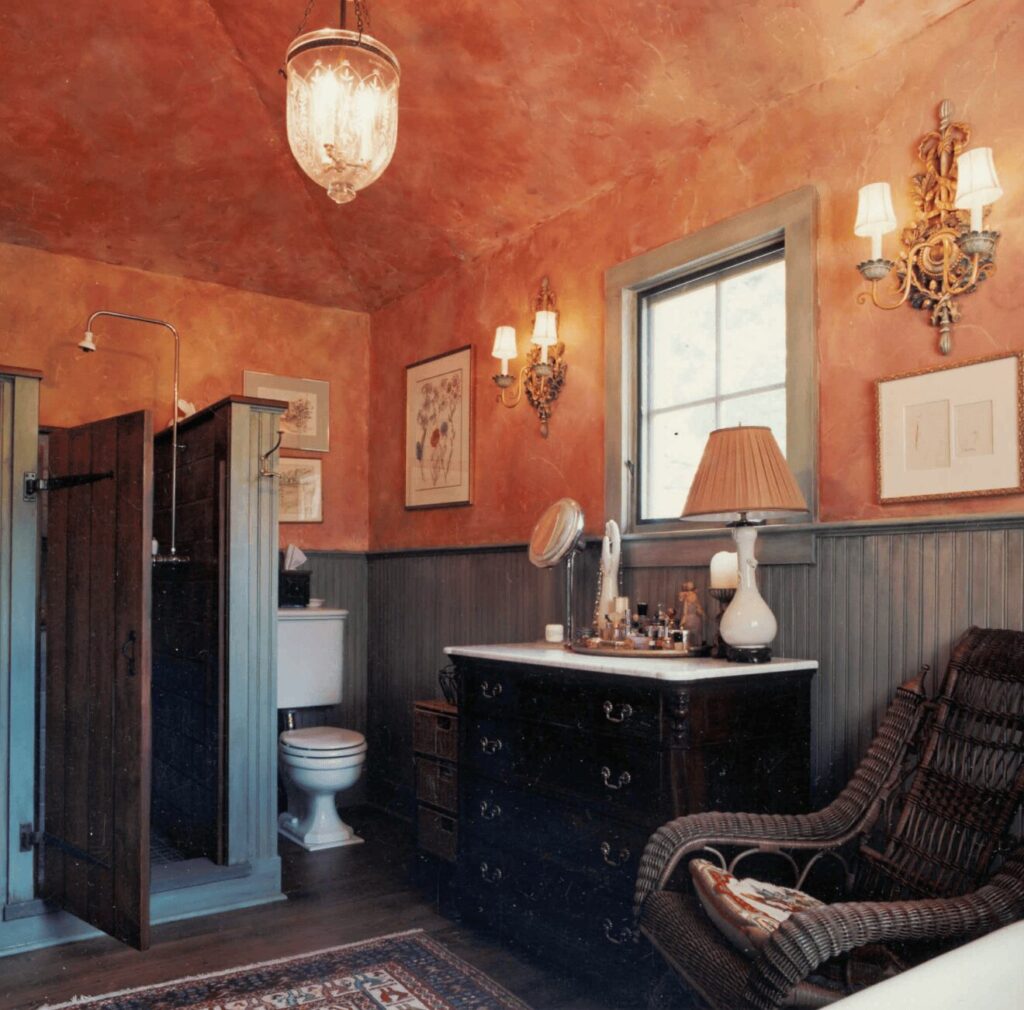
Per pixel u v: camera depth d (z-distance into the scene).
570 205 3.93
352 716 5.23
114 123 4.03
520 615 4.14
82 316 4.61
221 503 3.57
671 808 2.40
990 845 2.01
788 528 2.88
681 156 3.40
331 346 5.35
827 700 2.77
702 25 2.94
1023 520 2.31
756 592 2.71
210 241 4.74
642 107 3.33
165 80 3.92
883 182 2.54
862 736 2.67
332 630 4.75
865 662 2.67
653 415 3.58
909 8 2.59
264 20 3.68
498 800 3.06
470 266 4.59
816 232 2.89
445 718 3.51
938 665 2.49
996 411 2.38
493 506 4.35
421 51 3.55
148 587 2.80
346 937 3.09
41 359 4.49
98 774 2.92
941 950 1.84
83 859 2.96
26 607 3.13
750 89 3.05
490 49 3.42
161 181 4.35
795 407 2.92
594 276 3.80
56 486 3.21
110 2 3.58
